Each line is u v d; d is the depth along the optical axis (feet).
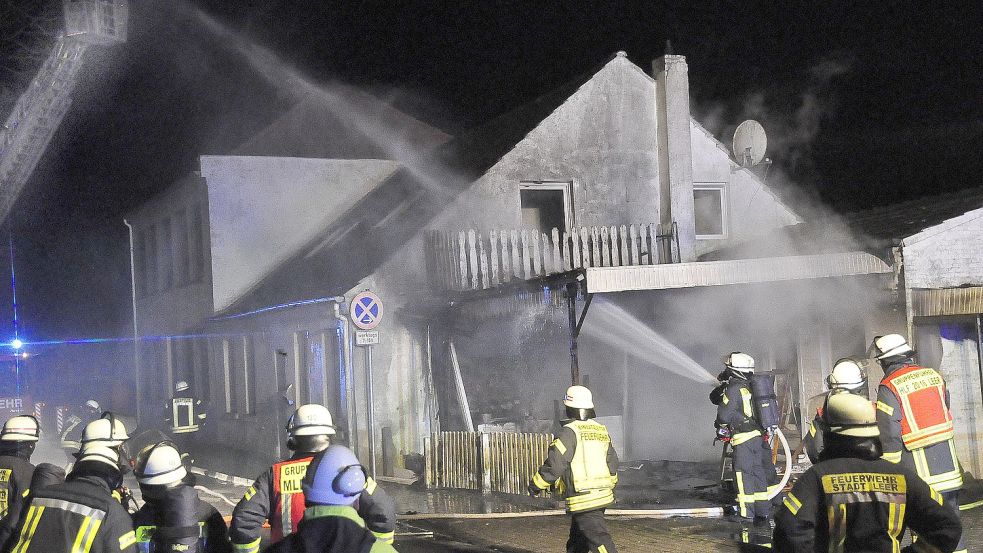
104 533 14.66
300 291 62.85
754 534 31.09
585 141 63.77
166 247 93.61
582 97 63.98
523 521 36.55
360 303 51.44
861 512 12.67
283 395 65.62
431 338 57.52
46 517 14.60
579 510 22.85
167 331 92.43
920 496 12.64
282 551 9.87
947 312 40.83
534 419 53.67
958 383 40.47
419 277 58.23
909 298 41.98
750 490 32.19
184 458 42.37
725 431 32.86
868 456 12.98
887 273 43.14
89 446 15.65
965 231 42.93
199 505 16.58
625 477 46.01
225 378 80.28
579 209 63.16
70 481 15.17
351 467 10.23
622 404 55.88
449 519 37.63
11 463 20.24
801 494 12.98
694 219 63.36
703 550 29.01
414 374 57.31
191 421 60.34
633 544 30.45
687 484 42.98
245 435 74.69
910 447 21.84
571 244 57.72
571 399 23.50
